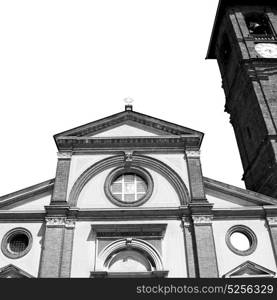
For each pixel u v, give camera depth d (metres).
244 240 19.25
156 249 18.69
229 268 18.22
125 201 20.28
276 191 23.22
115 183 21.19
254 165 27.16
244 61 28.38
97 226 19.11
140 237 19.12
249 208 19.91
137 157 21.81
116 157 21.81
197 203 19.64
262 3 33.69
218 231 19.31
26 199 20.55
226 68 34.34
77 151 22.03
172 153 22.03
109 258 18.59
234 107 31.69
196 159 21.62
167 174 21.20
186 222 19.38
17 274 17.98
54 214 19.28
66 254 18.28
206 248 18.34
